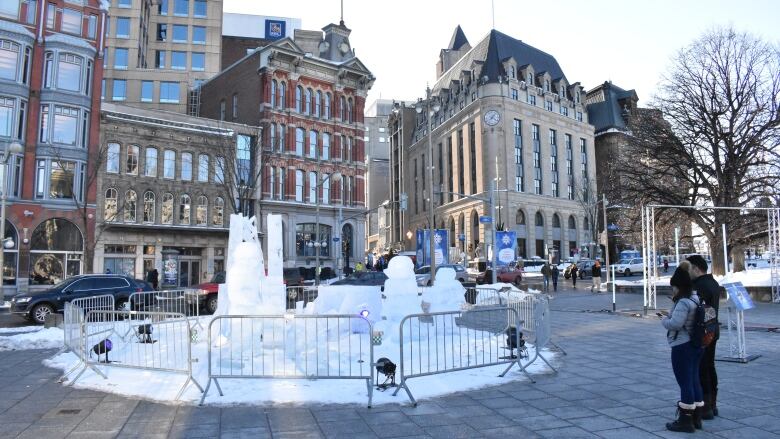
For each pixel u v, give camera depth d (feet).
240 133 139.44
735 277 85.20
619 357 34.40
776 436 18.35
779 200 89.97
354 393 24.43
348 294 39.06
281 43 150.61
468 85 248.93
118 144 120.98
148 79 182.09
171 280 124.57
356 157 167.32
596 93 295.48
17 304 63.57
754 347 36.58
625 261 176.76
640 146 101.35
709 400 20.30
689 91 95.96
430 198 85.15
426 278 102.37
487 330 34.32
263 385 25.68
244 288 33.35
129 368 29.66
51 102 109.19
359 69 168.04
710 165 95.25
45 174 107.96
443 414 21.65
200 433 19.47
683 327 19.08
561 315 63.16
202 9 209.77
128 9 186.80
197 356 31.32
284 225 148.77
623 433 18.99
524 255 230.27
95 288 67.00
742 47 93.76
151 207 124.47
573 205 255.70
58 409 23.00
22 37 107.34
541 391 25.30
